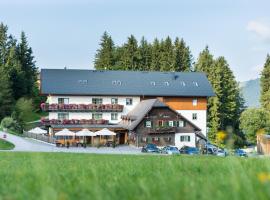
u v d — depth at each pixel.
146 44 122.19
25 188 3.73
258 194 3.04
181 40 121.31
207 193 3.08
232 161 5.49
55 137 68.69
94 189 3.42
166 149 59.00
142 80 81.25
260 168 5.62
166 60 119.50
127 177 5.32
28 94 108.62
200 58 111.44
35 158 5.30
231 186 3.38
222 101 99.38
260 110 86.38
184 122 71.75
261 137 51.78
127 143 74.50
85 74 80.12
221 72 99.31
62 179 5.07
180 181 3.88
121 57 121.94
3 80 92.31
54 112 75.38
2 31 113.69
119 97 78.31
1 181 5.28
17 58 112.31
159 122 70.81
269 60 107.62
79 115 76.12
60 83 77.31
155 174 5.49
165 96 79.00
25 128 86.12
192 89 80.56
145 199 3.18
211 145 63.22
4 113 89.94
